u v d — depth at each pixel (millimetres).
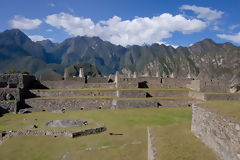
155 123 25406
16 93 34688
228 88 45125
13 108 32719
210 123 12227
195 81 46094
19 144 19438
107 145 18406
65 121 26250
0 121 26953
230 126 9867
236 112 10773
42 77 46281
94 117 29000
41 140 20375
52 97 38188
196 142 13172
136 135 20734
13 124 25250
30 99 35375
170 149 12344
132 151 16188
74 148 18234
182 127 17359
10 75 37156
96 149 17219
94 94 40781
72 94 40000
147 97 41188
